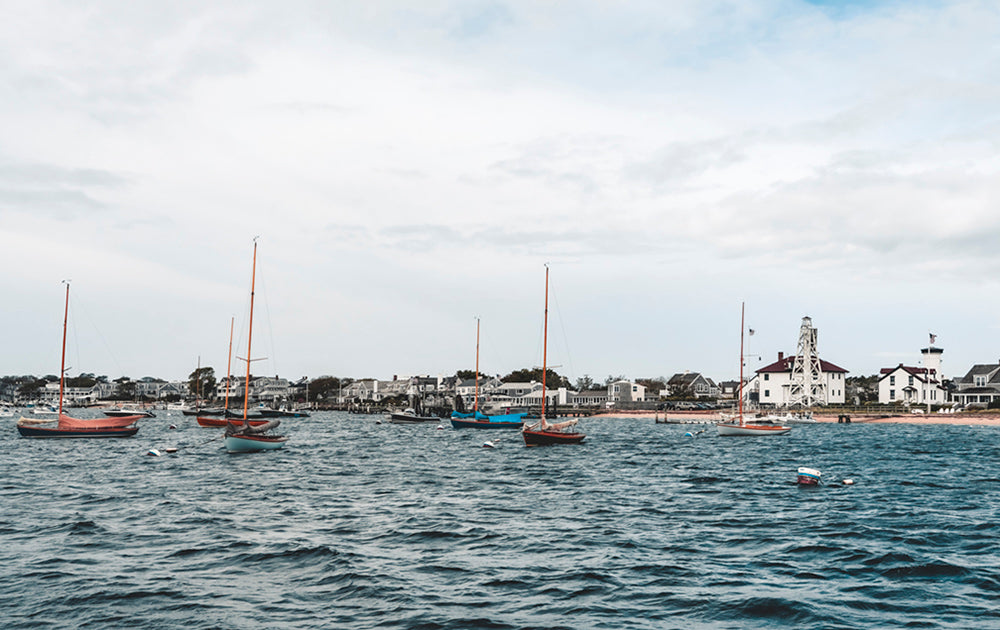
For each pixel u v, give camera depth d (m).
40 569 21.84
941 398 163.75
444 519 30.73
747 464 55.84
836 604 18.47
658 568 22.22
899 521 29.81
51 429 79.69
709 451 69.56
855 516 31.11
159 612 17.92
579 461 58.91
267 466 53.09
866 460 58.47
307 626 16.95
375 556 23.73
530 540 26.41
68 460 56.72
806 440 86.69
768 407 168.38
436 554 24.14
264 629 16.75
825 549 24.64
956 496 37.06
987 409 139.88
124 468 50.91
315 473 48.75
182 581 20.62
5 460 56.34
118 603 18.59
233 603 18.64
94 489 39.59
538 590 19.92
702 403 183.88
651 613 17.92
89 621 17.27
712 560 23.27
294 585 20.31
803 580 20.81
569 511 32.97
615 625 17.05
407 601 18.83
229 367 128.62
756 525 29.20
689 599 19.00
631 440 86.81
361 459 60.16
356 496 37.72
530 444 74.00
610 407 185.25
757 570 21.98
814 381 167.50
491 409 158.12
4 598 19.00
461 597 19.22
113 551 24.28
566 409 177.12
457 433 106.00
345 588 20.00
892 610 18.03
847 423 131.12
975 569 21.86
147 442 77.06
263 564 22.56
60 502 34.81
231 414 135.25
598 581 20.77
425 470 51.44
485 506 34.50
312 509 33.22
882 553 23.91
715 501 35.88
